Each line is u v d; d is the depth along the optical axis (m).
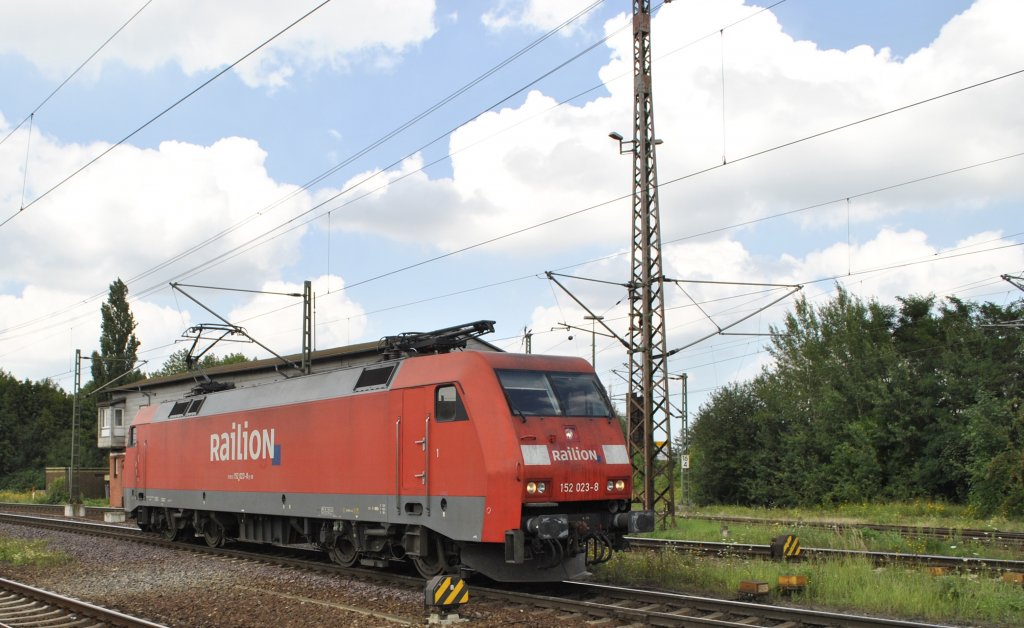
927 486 38.84
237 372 45.94
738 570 14.02
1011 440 33.09
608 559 14.32
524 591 13.88
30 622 12.05
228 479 20.20
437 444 14.23
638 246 23.55
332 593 13.84
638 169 23.77
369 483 15.62
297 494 17.66
